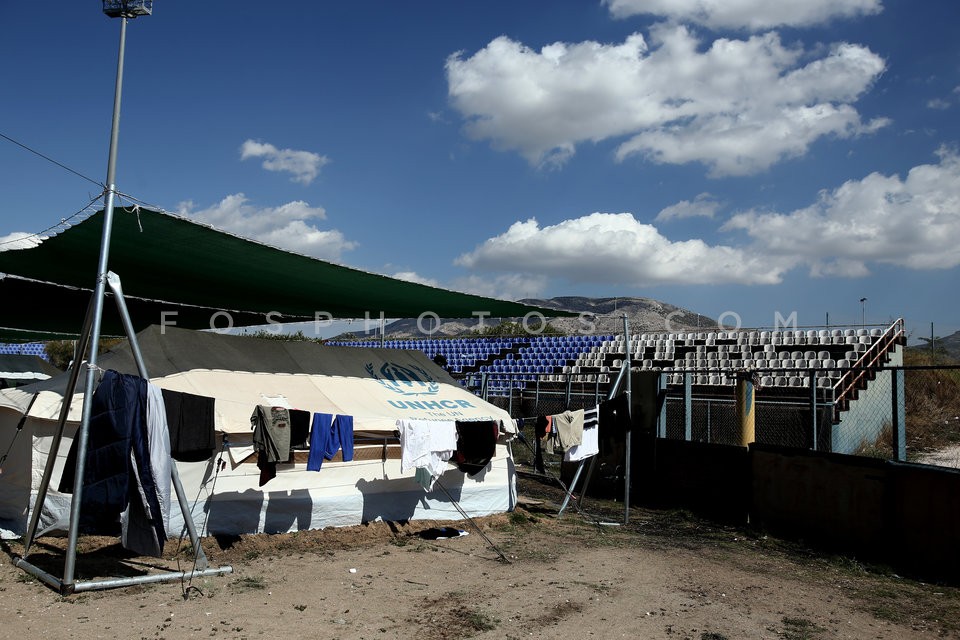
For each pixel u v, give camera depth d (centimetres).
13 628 524
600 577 761
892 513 866
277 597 640
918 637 606
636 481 1280
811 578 788
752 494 1062
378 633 562
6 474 822
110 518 632
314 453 820
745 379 1204
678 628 604
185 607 597
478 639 557
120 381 638
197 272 926
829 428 1524
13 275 989
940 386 2042
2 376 1689
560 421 1066
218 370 912
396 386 1082
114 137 652
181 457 708
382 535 911
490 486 1077
